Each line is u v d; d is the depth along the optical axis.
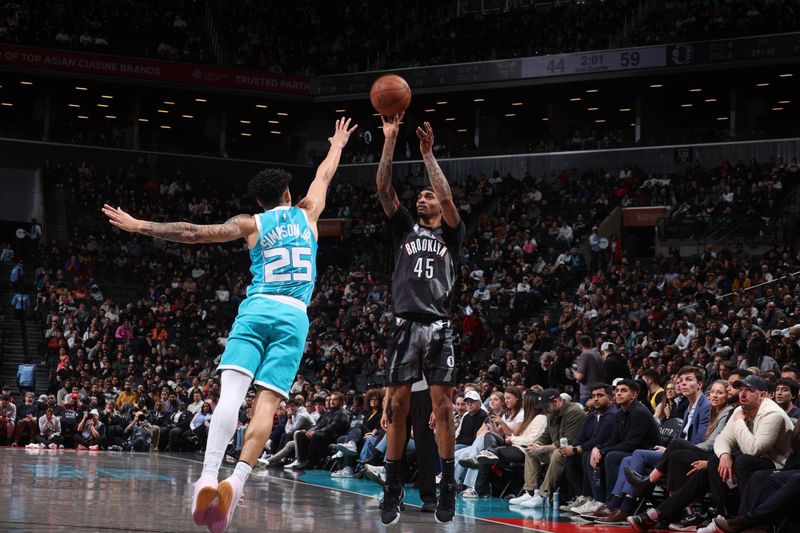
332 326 26.09
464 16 37.53
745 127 33.72
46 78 34.44
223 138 38.56
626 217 29.91
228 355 5.04
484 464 11.16
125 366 24.42
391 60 37.12
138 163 36.03
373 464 13.29
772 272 23.08
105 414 20.52
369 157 36.91
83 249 30.30
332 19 39.66
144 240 32.16
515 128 37.81
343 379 21.27
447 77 35.09
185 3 38.81
